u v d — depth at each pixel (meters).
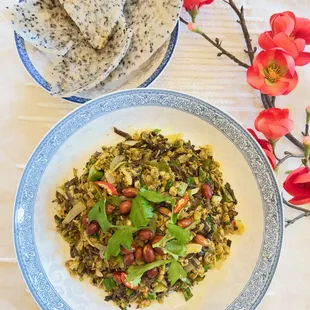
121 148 0.37
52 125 0.39
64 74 0.38
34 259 0.36
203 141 0.38
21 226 0.36
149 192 0.33
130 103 0.37
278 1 0.41
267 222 0.36
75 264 0.36
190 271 0.35
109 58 0.37
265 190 0.36
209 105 0.37
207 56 0.40
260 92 0.39
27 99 0.40
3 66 0.40
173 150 0.37
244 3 0.41
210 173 0.37
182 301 0.37
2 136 0.39
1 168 0.39
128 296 0.35
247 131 0.36
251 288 0.36
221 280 0.37
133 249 0.33
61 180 0.37
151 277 0.34
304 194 0.36
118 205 0.34
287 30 0.37
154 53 0.38
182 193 0.35
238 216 0.37
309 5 0.41
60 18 0.38
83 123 0.37
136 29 0.38
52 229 0.37
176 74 0.40
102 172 0.36
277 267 0.38
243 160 0.37
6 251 0.38
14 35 0.39
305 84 0.40
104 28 0.37
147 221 0.32
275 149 0.39
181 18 0.40
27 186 0.36
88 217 0.34
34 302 0.38
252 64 0.38
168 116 0.38
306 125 0.38
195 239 0.34
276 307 0.38
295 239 0.38
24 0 0.38
